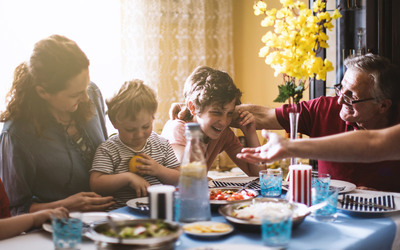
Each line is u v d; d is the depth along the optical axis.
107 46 4.55
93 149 1.71
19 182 1.53
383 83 1.85
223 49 5.41
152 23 4.81
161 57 4.95
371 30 3.20
